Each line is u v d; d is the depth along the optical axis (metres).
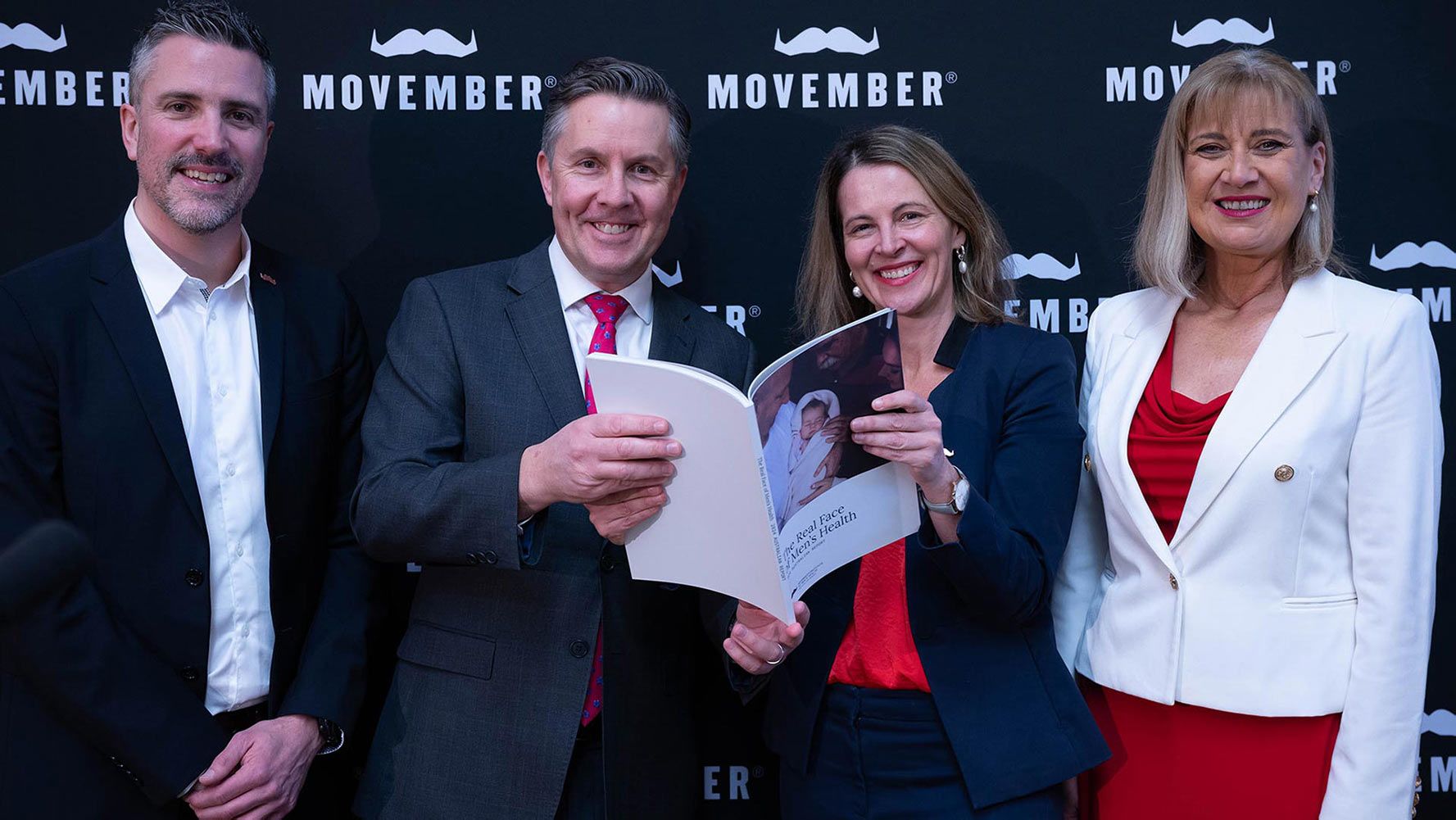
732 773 2.37
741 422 1.34
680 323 1.95
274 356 1.86
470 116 2.32
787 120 2.35
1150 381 1.82
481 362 1.80
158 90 1.73
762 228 2.36
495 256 2.34
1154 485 1.77
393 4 2.31
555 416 1.77
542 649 1.74
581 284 1.87
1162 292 1.89
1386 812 1.58
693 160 2.35
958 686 1.69
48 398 1.67
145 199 1.80
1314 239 1.73
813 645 1.78
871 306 2.00
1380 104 2.31
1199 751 1.71
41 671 1.60
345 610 1.90
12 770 1.66
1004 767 1.65
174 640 1.71
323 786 1.99
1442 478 2.31
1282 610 1.66
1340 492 1.66
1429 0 2.29
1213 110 1.70
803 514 1.49
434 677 1.77
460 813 1.71
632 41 2.33
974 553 1.57
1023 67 2.34
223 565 1.79
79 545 0.99
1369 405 1.64
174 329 1.79
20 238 2.27
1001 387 1.80
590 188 1.76
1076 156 2.34
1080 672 1.88
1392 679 1.60
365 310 2.34
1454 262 2.31
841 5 2.33
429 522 1.63
